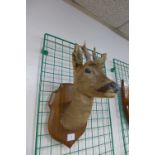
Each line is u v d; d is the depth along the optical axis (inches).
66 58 34.1
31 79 27.5
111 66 47.8
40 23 31.9
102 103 39.5
